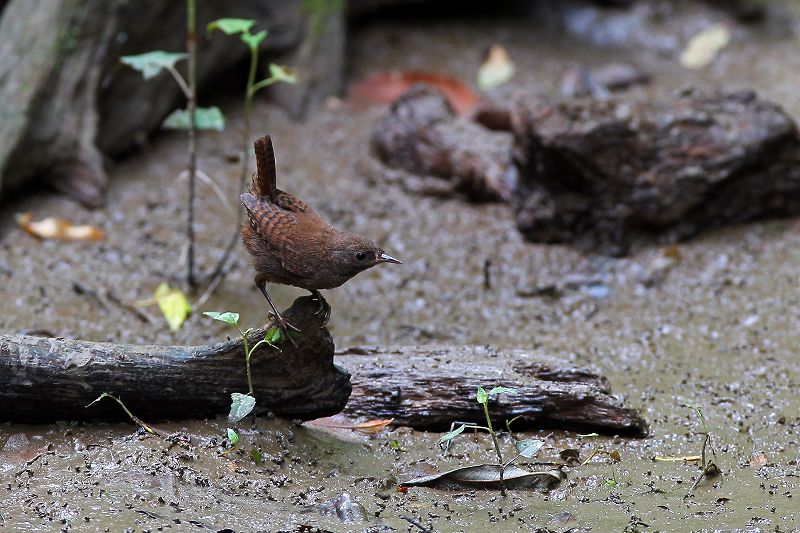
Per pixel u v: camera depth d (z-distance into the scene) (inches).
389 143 583.8
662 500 305.3
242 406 296.4
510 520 287.3
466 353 377.1
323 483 306.8
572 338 438.9
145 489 283.0
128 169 570.9
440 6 776.3
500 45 741.9
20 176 524.4
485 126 603.5
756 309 456.8
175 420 322.3
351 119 639.8
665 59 735.7
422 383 357.1
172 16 577.9
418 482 309.9
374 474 319.3
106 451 302.0
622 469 329.7
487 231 530.3
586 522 286.5
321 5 651.5
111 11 546.3
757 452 344.2
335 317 457.1
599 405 351.3
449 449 339.9
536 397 350.0
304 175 577.0
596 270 497.7
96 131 545.6
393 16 764.6
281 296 472.4
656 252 504.7
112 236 513.0
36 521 261.6
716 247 506.0
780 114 511.5
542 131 494.0
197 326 438.3
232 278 485.7
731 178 504.4
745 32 759.7
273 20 639.1
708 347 427.8
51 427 313.4
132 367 310.8
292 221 311.4
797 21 769.6
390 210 549.0
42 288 458.6
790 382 394.6
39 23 534.6
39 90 523.2
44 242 501.4
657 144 498.9
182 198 548.7
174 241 513.0
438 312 466.3
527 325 454.0
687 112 507.2
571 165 496.4
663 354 422.3
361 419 354.3
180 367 314.7
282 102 641.0
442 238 524.7
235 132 615.2
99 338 420.5
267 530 266.2
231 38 618.2
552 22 778.2
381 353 380.2
